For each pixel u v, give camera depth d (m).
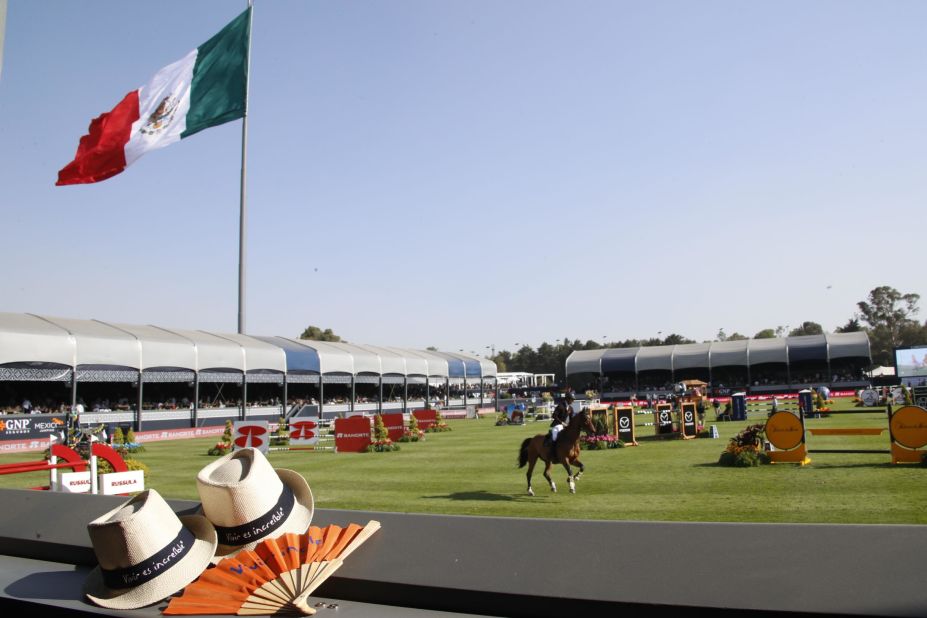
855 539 2.84
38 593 3.79
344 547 3.64
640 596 2.92
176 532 3.77
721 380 84.00
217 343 45.66
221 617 3.31
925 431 15.37
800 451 16.41
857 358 75.06
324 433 36.97
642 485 14.31
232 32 26.44
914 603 2.54
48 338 35.34
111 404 43.97
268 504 3.91
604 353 77.38
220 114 26.36
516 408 44.50
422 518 3.72
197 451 28.73
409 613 3.29
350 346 60.00
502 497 13.48
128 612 3.46
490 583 3.22
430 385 76.31
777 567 2.82
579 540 3.26
